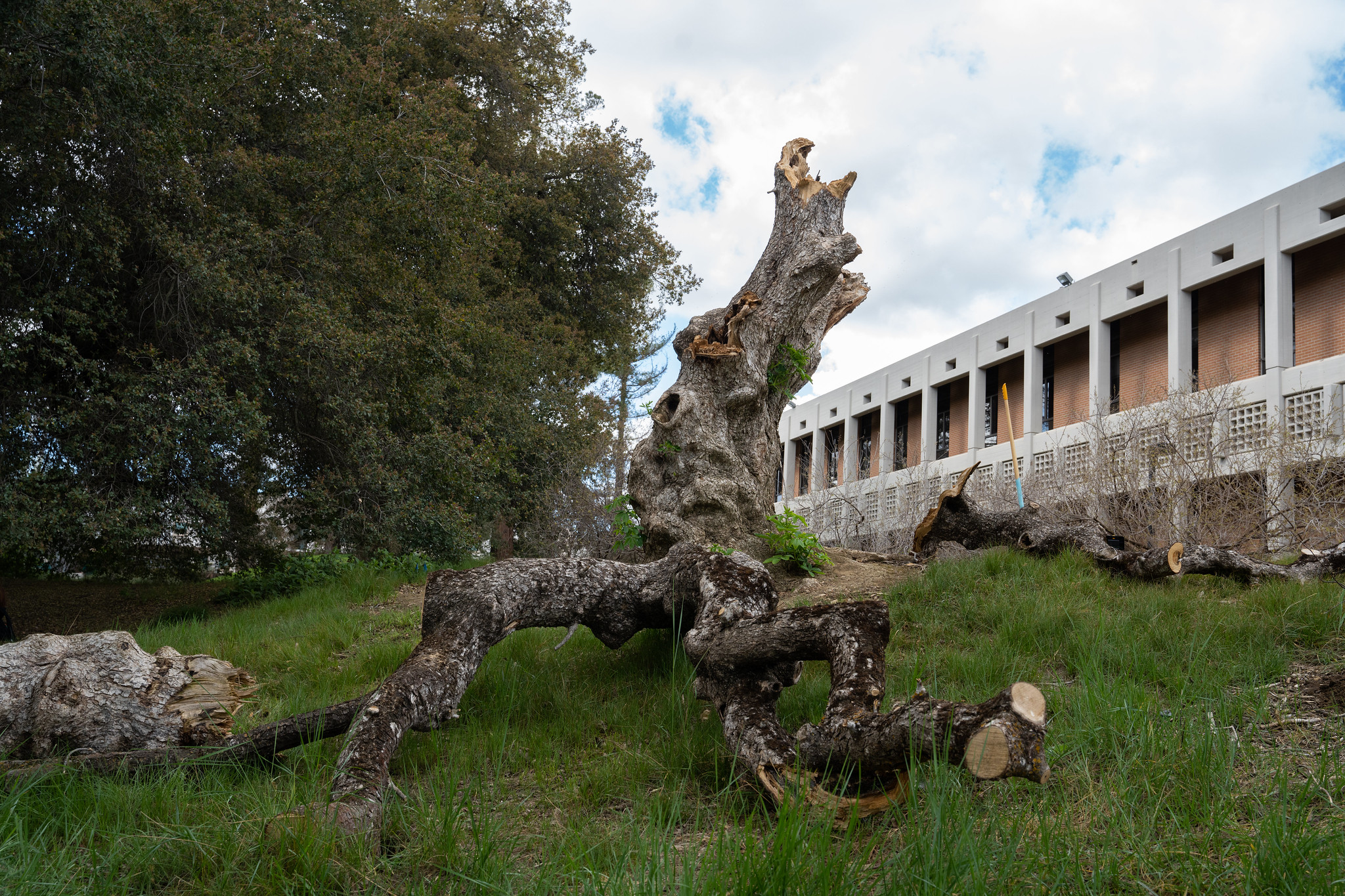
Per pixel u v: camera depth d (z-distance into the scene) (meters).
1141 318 22.22
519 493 17.55
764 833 2.93
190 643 7.14
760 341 8.68
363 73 12.95
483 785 3.57
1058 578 6.60
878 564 9.11
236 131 13.09
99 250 10.19
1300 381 17.09
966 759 2.43
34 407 10.34
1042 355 24.70
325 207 12.35
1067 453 20.66
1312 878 2.22
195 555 12.46
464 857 2.67
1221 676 4.16
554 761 3.79
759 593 4.54
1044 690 4.30
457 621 4.47
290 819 2.71
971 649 5.33
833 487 23.19
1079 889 2.27
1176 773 3.05
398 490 12.62
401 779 3.76
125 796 3.22
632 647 5.92
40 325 9.85
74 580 16.14
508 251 19.84
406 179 12.32
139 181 10.78
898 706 2.92
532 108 21.47
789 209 9.17
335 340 11.52
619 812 3.28
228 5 11.01
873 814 2.95
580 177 22.39
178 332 11.33
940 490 18.03
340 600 9.48
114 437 10.14
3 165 9.73
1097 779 3.17
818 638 3.70
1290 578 6.24
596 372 23.73
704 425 8.41
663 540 8.05
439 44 19.66
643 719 4.42
